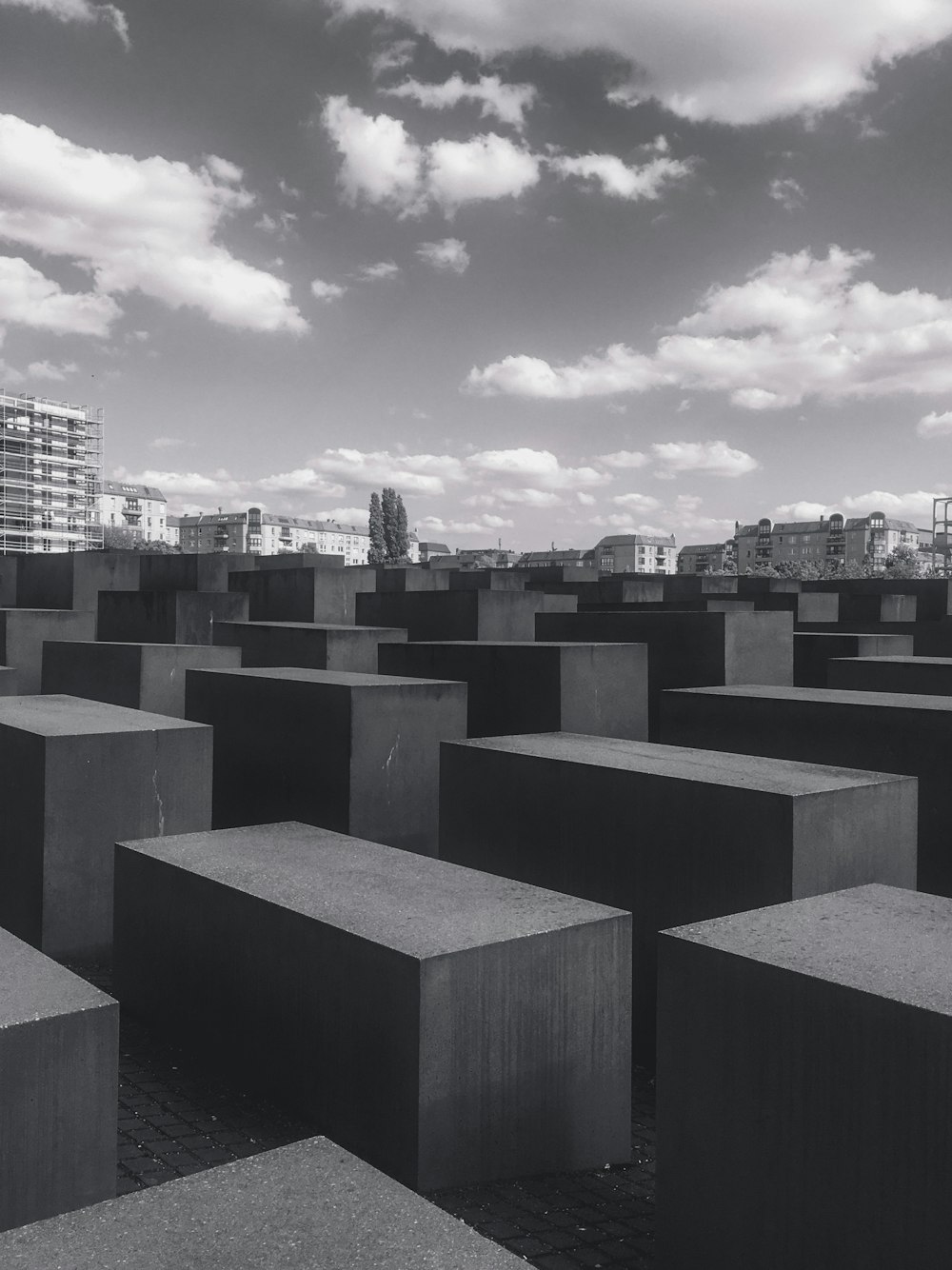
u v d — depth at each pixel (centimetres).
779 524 18875
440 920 438
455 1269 188
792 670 1191
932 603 2162
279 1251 193
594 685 938
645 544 18738
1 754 731
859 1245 311
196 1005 517
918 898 413
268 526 16925
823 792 532
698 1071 353
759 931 367
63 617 1541
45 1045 349
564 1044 431
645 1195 419
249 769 936
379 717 841
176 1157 415
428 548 17725
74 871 682
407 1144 398
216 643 1405
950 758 699
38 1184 350
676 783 571
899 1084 300
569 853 629
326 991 436
